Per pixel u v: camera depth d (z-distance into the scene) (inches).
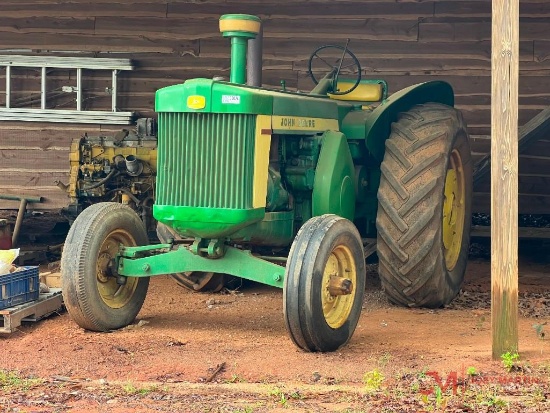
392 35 471.8
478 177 458.3
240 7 478.6
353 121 335.3
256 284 377.4
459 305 342.0
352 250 277.1
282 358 262.2
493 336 257.6
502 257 255.1
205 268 284.7
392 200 318.0
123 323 299.9
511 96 253.4
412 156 321.1
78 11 485.7
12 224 470.9
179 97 275.0
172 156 277.7
